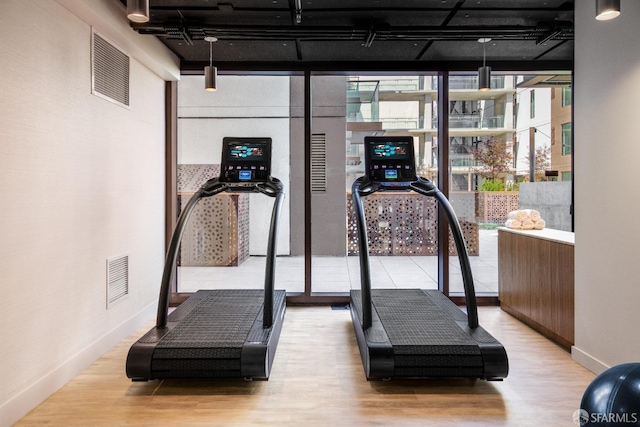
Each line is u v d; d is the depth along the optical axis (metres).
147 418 2.40
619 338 2.71
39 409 2.50
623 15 2.63
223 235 6.28
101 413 2.46
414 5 3.34
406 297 4.02
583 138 3.06
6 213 2.31
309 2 3.28
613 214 2.75
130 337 3.75
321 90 5.80
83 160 3.06
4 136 2.29
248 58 4.58
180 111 6.23
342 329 3.98
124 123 3.72
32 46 2.51
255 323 3.23
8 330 2.33
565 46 4.19
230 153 3.81
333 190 5.88
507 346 3.53
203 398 2.64
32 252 2.52
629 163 2.61
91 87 3.16
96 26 3.18
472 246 5.61
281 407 2.53
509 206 5.32
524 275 4.12
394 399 2.62
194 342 2.82
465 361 2.68
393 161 3.75
